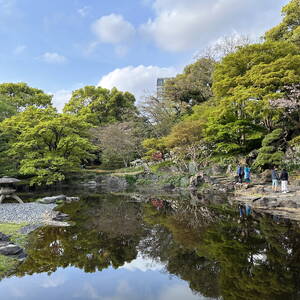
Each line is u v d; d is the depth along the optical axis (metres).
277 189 13.63
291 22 20.78
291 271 4.55
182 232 7.50
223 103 17.84
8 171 17.75
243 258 5.25
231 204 12.27
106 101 40.78
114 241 6.71
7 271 4.88
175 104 32.78
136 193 18.45
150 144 28.53
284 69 14.88
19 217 9.65
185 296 3.86
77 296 3.91
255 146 20.22
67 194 18.09
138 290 4.09
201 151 23.44
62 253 5.81
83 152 20.95
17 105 30.03
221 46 27.25
